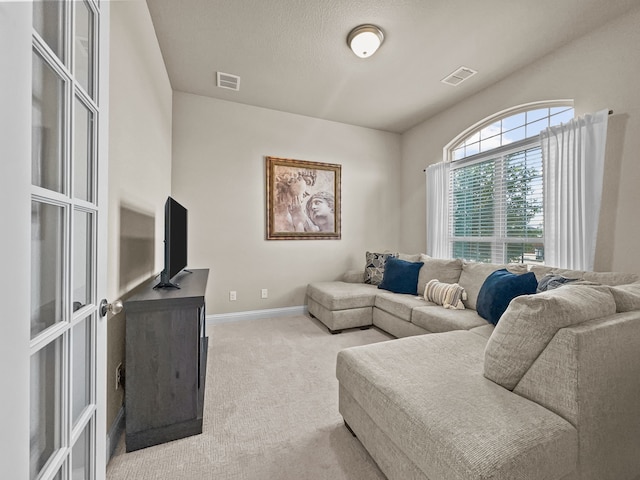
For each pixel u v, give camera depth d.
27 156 0.53
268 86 3.14
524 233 2.84
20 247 0.51
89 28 0.96
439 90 3.20
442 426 0.94
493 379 1.21
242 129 3.55
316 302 3.55
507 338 1.18
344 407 1.55
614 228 2.10
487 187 3.24
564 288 1.28
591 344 0.99
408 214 4.37
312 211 3.93
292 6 2.03
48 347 0.73
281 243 3.78
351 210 4.20
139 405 1.44
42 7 0.71
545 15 2.09
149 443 1.45
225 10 2.08
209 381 2.11
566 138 2.34
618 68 2.09
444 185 3.61
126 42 1.62
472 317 2.32
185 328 1.52
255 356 2.54
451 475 0.84
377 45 2.30
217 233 3.45
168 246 1.79
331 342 2.88
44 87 0.71
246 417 1.69
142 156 1.95
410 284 3.24
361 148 4.25
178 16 2.13
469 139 3.53
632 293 1.32
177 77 2.98
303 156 3.88
